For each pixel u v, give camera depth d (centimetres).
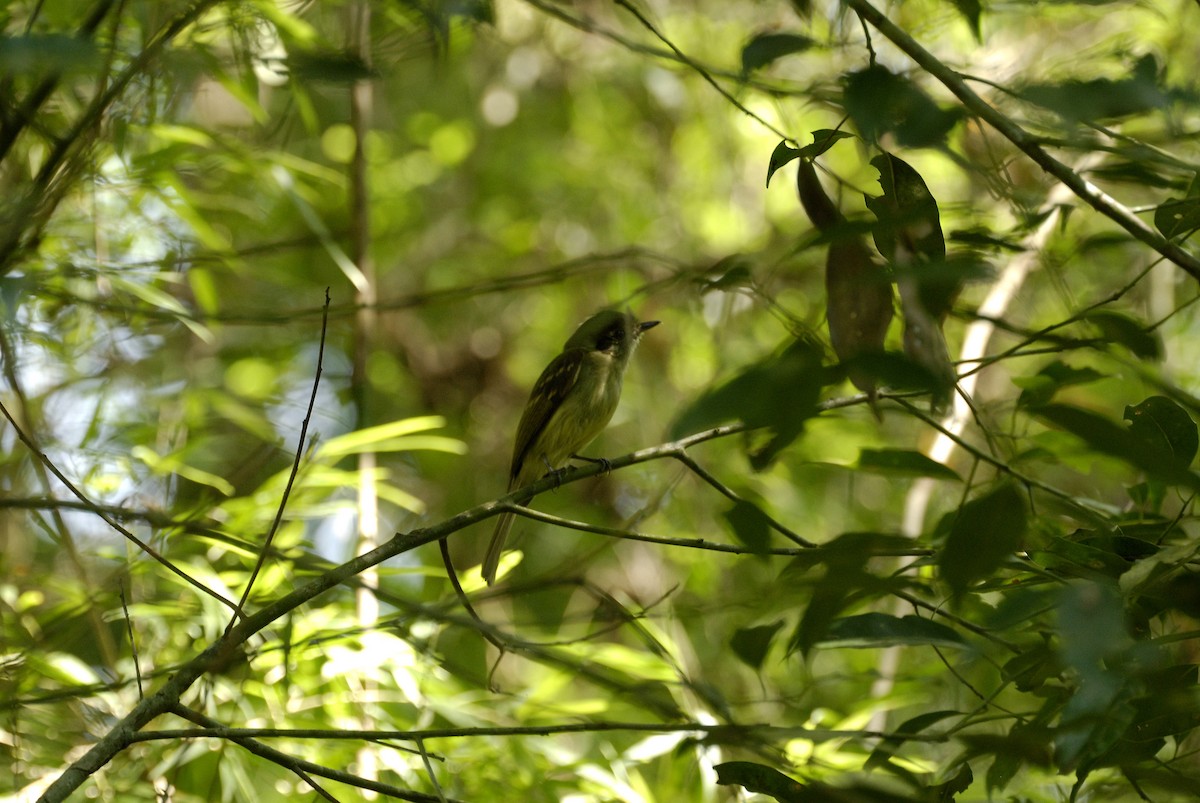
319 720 893
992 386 1260
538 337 1748
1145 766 506
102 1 645
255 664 866
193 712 562
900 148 432
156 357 1484
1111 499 905
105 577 998
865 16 511
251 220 1343
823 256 1248
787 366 290
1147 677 428
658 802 974
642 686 598
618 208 1680
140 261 997
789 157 474
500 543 881
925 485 1083
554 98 1773
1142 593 472
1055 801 708
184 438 1112
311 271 1689
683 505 1365
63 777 512
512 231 1764
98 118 697
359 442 970
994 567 351
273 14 777
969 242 544
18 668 804
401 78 1728
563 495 1545
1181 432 534
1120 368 652
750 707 1171
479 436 1709
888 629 515
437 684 948
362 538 934
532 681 1354
